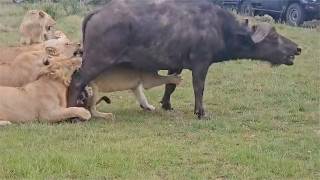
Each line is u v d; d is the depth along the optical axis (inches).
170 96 478.0
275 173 299.1
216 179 290.4
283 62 435.5
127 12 399.5
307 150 336.5
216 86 528.1
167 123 398.6
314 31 856.3
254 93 499.8
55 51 413.4
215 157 320.5
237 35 421.1
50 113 390.9
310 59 660.1
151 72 429.1
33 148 327.9
